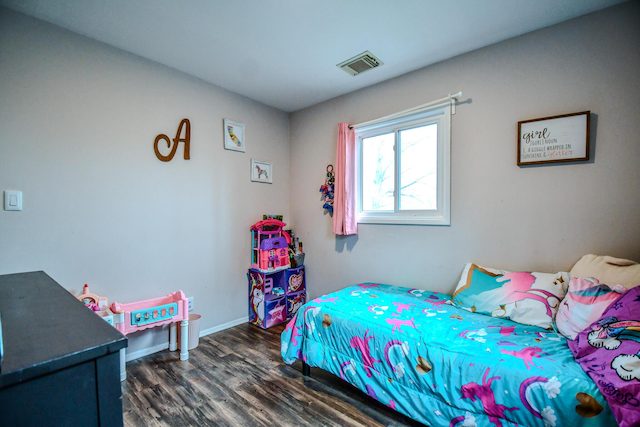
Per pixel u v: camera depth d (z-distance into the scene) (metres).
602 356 1.11
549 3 1.62
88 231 1.96
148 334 2.25
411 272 2.43
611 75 1.65
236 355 2.25
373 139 2.77
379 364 1.57
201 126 2.57
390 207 2.65
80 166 1.93
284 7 1.66
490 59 2.04
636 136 1.58
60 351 0.56
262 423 1.50
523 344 1.35
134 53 2.16
